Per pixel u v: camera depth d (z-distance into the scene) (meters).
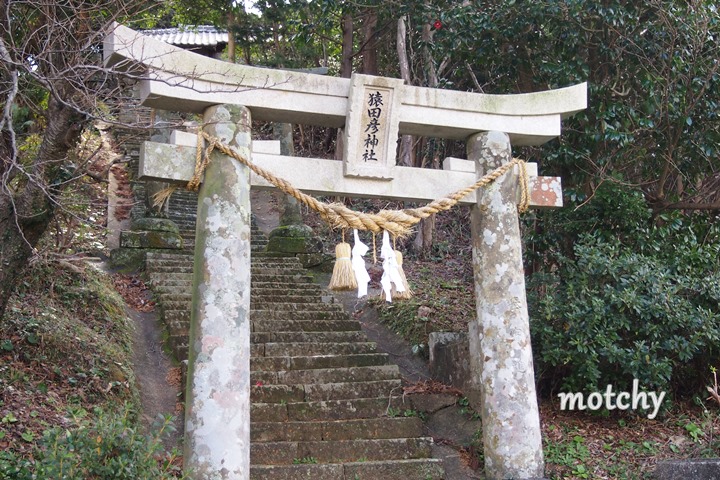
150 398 6.61
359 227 5.12
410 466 5.76
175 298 8.50
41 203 5.05
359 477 5.61
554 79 7.94
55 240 7.38
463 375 7.04
